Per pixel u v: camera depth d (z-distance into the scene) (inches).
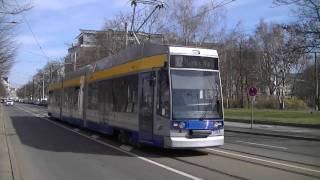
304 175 516.4
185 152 729.6
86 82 1147.3
